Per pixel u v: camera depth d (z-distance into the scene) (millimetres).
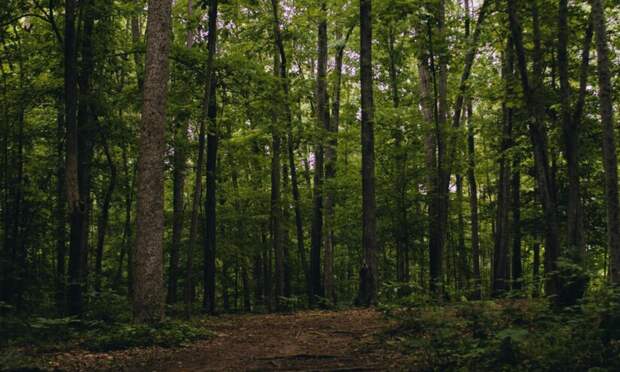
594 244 18312
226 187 23844
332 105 23438
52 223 16609
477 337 7207
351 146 25953
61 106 15281
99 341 8891
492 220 27500
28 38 15141
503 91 12555
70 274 11406
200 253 22562
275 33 19266
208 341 9742
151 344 9047
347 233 27906
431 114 20656
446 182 18875
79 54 13258
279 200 20500
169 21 11094
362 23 15430
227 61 15031
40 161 17641
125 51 14445
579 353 5816
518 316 7996
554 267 9188
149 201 10664
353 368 6703
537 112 10234
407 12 13727
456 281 27328
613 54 13578
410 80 26047
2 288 14320
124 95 15430
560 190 16953
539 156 9945
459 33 14750
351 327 10859
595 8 8531
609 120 8258
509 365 5875
